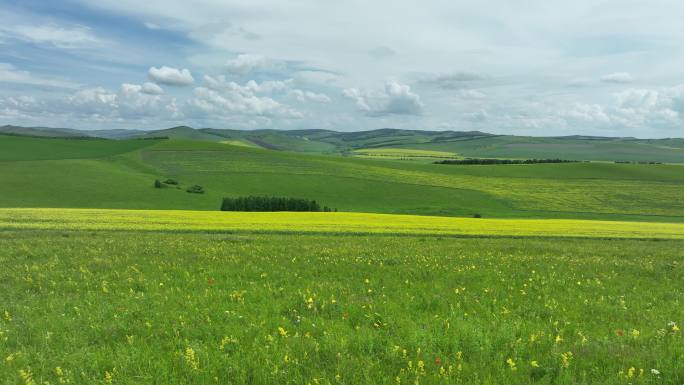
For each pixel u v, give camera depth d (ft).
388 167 539.70
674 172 506.07
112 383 20.93
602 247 87.15
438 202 383.24
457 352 24.22
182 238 85.15
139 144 596.70
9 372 22.02
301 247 73.36
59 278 44.73
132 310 32.63
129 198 354.13
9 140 548.72
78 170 431.43
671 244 100.58
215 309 33.35
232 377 21.20
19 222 106.52
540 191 422.41
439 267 54.75
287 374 21.33
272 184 427.33
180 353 23.72
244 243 78.48
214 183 423.64
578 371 22.31
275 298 37.45
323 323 29.55
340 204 373.20
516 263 60.85
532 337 26.50
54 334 27.66
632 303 38.06
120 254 61.21
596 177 488.02
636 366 22.90
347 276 48.44
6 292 38.81
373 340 26.13
